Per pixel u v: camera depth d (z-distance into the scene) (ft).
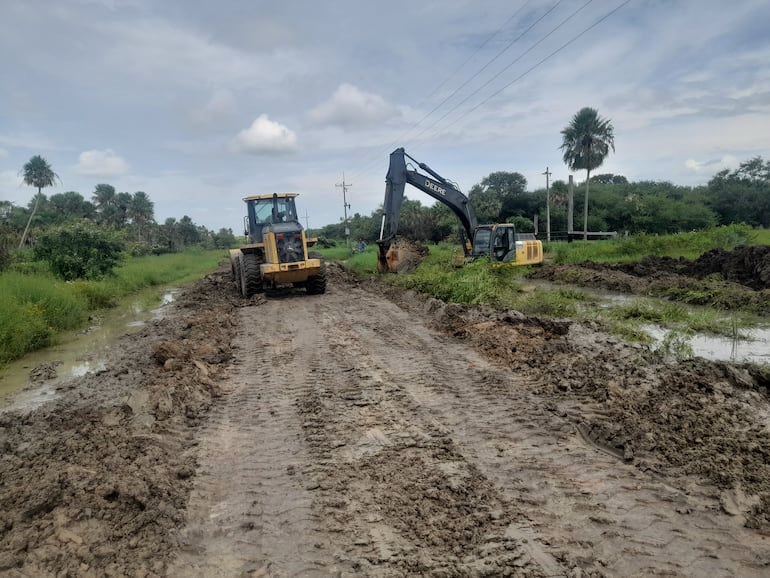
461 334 30.99
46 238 62.85
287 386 22.97
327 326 35.55
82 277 62.23
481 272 48.62
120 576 10.46
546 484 13.78
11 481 14.44
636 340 28.73
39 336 34.30
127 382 24.23
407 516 12.49
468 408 19.39
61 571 10.49
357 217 244.22
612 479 14.01
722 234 81.97
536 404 19.42
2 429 19.16
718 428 16.60
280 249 48.75
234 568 10.82
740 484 13.20
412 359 26.37
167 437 17.52
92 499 13.19
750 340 29.19
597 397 19.67
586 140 136.36
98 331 39.65
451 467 14.83
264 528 12.26
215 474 15.12
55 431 18.63
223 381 24.29
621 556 10.77
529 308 39.93
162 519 12.50
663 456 15.03
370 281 62.90
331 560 10.98
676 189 232.53
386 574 10.42
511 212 193.47
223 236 294.25
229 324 37.68
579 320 34.78
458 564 10.57
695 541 11.21
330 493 13.70
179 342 31.40
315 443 16.88
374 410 19.53
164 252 197.36
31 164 160.97
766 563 10.43
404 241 73.36
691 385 20.36
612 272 60.29
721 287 43.16
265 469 15.31
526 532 11.64
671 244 83.97
